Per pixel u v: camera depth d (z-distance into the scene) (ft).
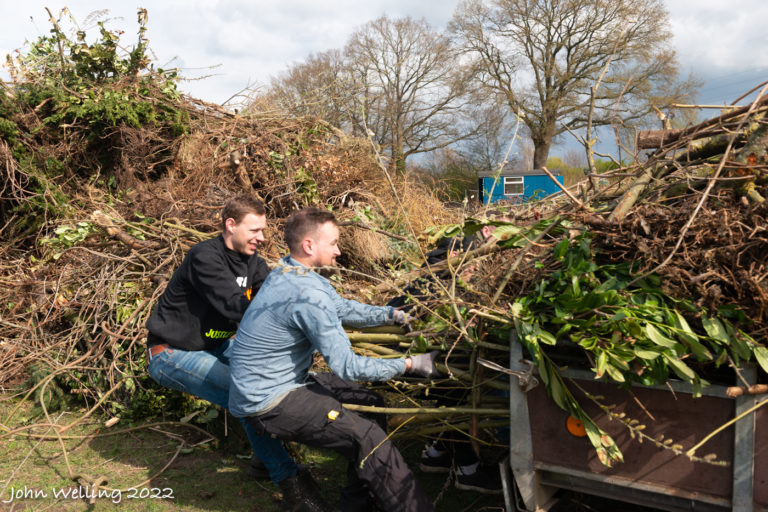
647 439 6.70
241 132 21.80
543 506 7.58
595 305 6.66
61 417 13.32
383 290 10.11
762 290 5.89
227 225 9.84
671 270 6.50
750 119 6.90
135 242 14.43
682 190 7.52
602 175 8.14
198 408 12.44
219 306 9.48
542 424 7.30
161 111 22.49
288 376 8.18
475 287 8.29
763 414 6.11
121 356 12.90
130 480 10.61
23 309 16.24
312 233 8.35
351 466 8.66
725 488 6.35
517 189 47.37
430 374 8.26
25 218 19.42
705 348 6.15
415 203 22.70
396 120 78.23
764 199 6.48
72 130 21.97
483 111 84.74
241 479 10.68
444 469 10.47
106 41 23.88
